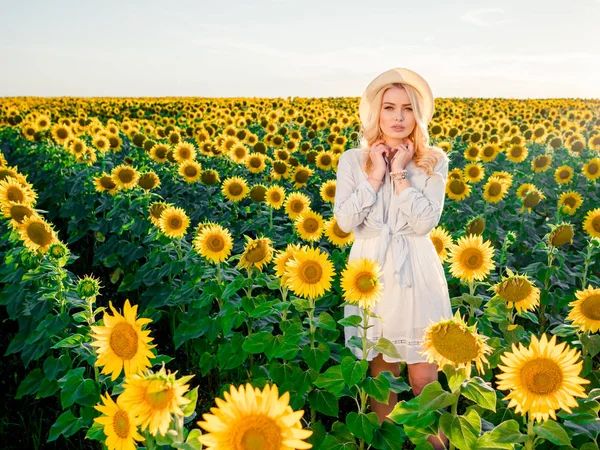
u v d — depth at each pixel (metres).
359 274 2.71
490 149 9.58
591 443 2.26
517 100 40.94
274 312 3.37
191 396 1.93
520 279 3.19
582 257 5.12
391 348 2.79
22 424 4.02
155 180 6.41
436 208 3.12
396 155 3.17
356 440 3.14
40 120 12.98
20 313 4.30
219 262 4.12
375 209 3.25
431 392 2.26
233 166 9.59
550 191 8.00
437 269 3.27
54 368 3.58
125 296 6.35
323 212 7.20
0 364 4.85
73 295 3.91
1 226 5.71
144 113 26.09
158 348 5.13
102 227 6.71
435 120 17.45
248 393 1.43
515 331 3.29
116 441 1.91
